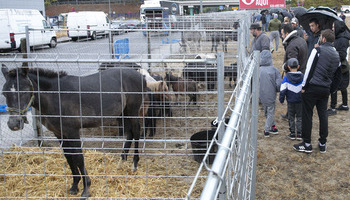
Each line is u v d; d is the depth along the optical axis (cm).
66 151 396
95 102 416
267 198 390
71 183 421
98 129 638
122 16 6794
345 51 628
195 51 921
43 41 1455
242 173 217
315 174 443
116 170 452
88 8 7362
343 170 450
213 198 113
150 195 391
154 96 621
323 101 488
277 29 1420
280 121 663
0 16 1528
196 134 516
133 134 477
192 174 448
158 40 948
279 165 470
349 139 554
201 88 841
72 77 412
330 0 6103
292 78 529
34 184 415
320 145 505
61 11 7238
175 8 3094
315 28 550
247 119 254
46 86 383
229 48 888
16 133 584
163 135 606
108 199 380
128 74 470
